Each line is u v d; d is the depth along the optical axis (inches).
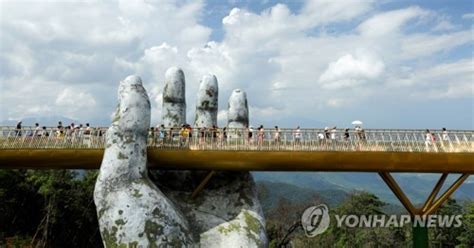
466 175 1023.0
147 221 882.1
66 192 1909.4
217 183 1085.1
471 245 2433.6
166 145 1005.2
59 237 1923.0
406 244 2506.2
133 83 981.8
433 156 1002.7
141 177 939.3
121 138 940.0
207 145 1009.5
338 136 1020.5
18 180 1873.8
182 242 911.7
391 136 1019.9
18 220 1870.1
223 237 979.3
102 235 892.0
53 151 1000.9
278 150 1008.9
